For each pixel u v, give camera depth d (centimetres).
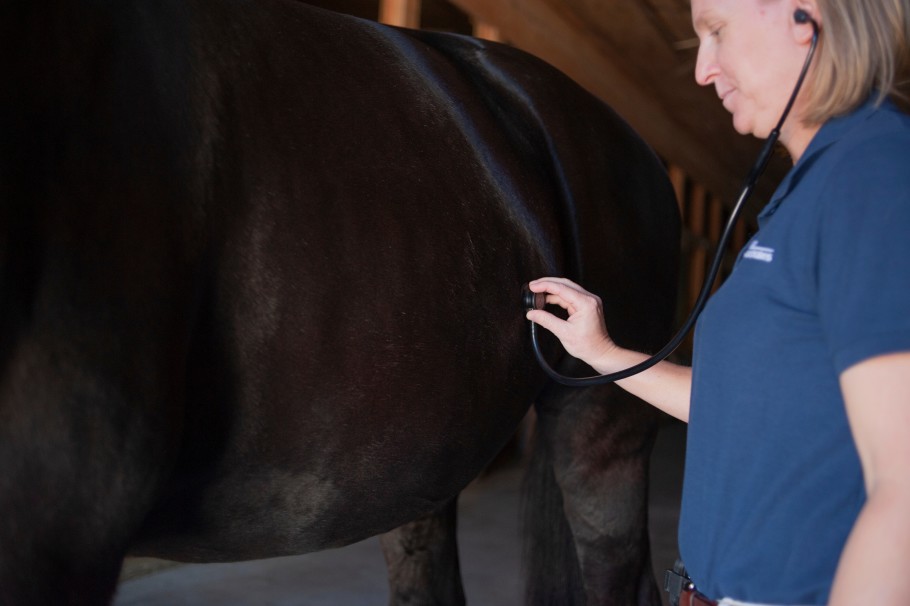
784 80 99
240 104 136
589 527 212
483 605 317
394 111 161
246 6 147
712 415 100
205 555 147
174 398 122
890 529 76
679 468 595
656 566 374
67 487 112
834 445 91
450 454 167
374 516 162
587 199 203
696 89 687
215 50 136
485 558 372
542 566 214
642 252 218
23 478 109
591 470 210
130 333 116
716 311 100
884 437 79
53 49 116
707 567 100
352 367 144
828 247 87
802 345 92
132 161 119
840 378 83
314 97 147
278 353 136
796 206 93
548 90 209
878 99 92
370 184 149
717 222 877
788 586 92
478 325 164
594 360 149
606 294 206
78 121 116
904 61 92
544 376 189
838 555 91
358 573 348
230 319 131
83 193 114
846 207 86
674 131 716
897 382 79
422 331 153
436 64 180
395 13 382
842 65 92
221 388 132
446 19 570
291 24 154
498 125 186
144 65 125
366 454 151
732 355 97
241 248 132
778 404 93
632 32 576
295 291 137
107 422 114
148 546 140
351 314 143
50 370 110
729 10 101
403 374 151
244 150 134
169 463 123
